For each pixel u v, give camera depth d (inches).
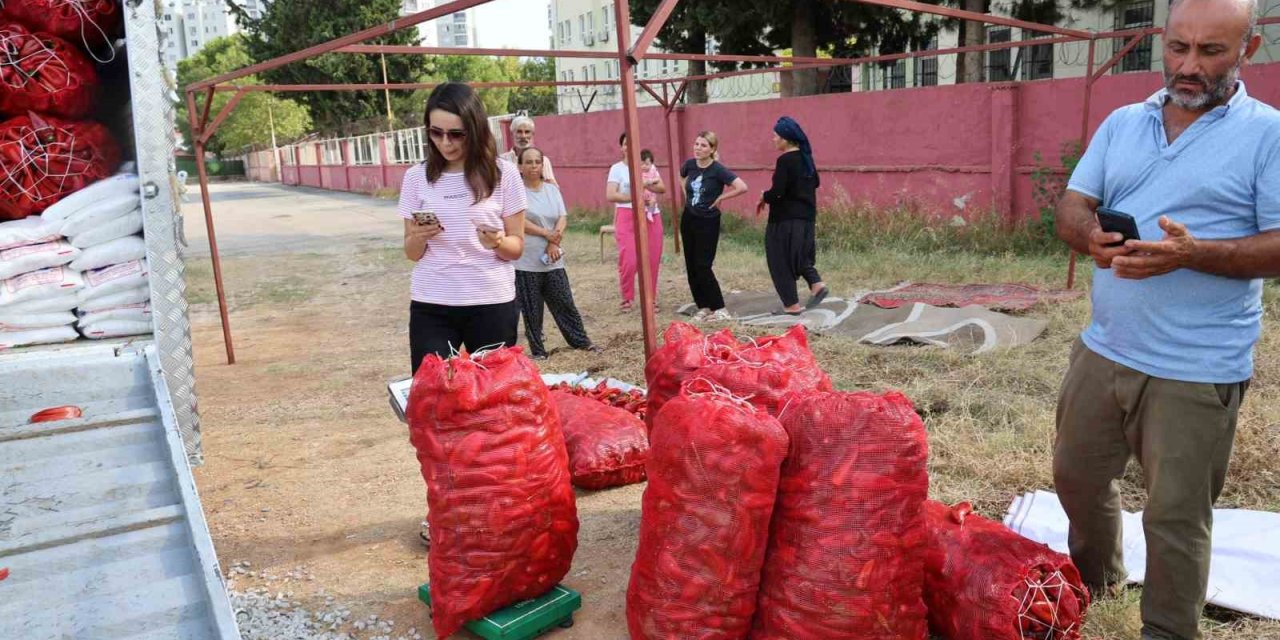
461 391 117.9
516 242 156.4
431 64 1831.9
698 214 319.6
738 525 104.3
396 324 365.1
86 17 156.4
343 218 929.5
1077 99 416.5
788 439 106.3
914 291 348.8
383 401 253.0
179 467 118.2
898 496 102.6
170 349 161.3
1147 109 108.4
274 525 170.2
